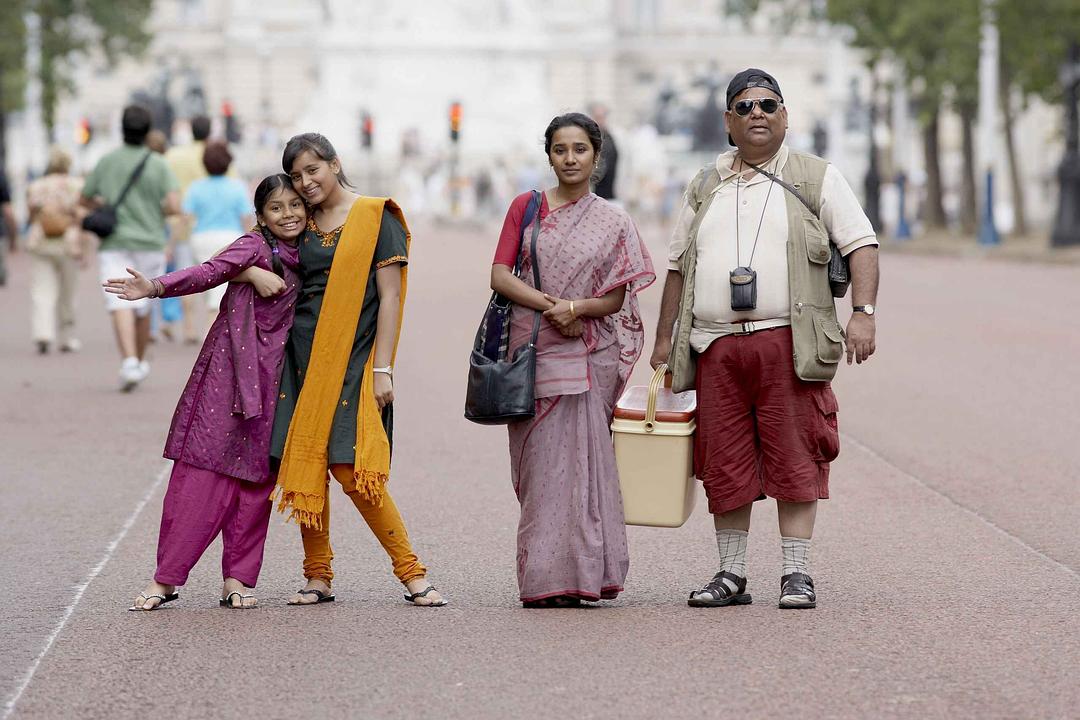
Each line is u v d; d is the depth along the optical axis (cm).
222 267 2262
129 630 2184
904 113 17612
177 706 1861
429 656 2039
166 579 2309
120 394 4409
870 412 4056
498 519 2894
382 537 2317
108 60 16938
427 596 2311
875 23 13300
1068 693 1872
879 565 2542
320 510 2272
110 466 3403
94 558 2630
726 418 2292
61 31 16000
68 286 5397
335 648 2083
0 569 2561
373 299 2292
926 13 12719
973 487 3153
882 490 3133
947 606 2278
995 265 10194
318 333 2264
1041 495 3073
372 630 2170
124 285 2217
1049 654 2031
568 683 1917
